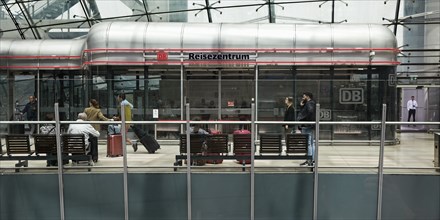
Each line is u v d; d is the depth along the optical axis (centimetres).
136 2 1636
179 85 1141
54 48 1420
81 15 1694
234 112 1118
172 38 1173
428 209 642
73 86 1160
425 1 1577
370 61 1146
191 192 654
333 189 650
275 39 1164
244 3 1595
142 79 1166
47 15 1711
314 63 1154
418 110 1861
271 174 651
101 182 654
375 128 718
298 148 677
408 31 1691
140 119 1155
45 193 657
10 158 675
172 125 744
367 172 649
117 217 656
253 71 1173
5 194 656
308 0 1566
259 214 653
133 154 743
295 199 652
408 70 1791
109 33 1177
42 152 679
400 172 648
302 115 768
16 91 1152
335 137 734
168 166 661
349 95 1119
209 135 678
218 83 1121
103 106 1168
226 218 655
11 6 1669
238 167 660
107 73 1177
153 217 656
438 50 1669
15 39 1475
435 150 655
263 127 687
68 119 1151
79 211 657
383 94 1121
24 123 670
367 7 1585
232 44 1169
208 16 1641
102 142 733
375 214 649
